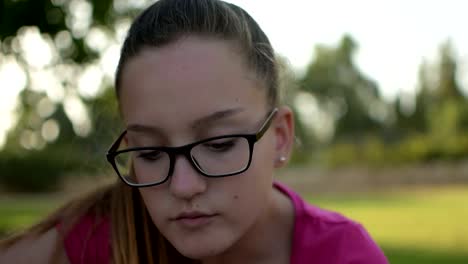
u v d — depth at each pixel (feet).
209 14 4.23
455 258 24.85
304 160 134.41
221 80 4.06
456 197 78.28
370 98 175.22
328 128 172.96
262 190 4.31
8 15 22.81
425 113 169.37
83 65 25.22
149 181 4.19
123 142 5.28
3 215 51.62
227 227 4.14
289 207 5.30
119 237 4.97
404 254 26.07
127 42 4.30
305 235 5.06
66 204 5.42
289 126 4.85
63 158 104.47
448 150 122.62
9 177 108.37
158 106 4.02
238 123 4.13
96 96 18.92
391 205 61.93
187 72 3.99
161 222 4.22
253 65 4.31
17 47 23.95
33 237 5.22
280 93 4.87
